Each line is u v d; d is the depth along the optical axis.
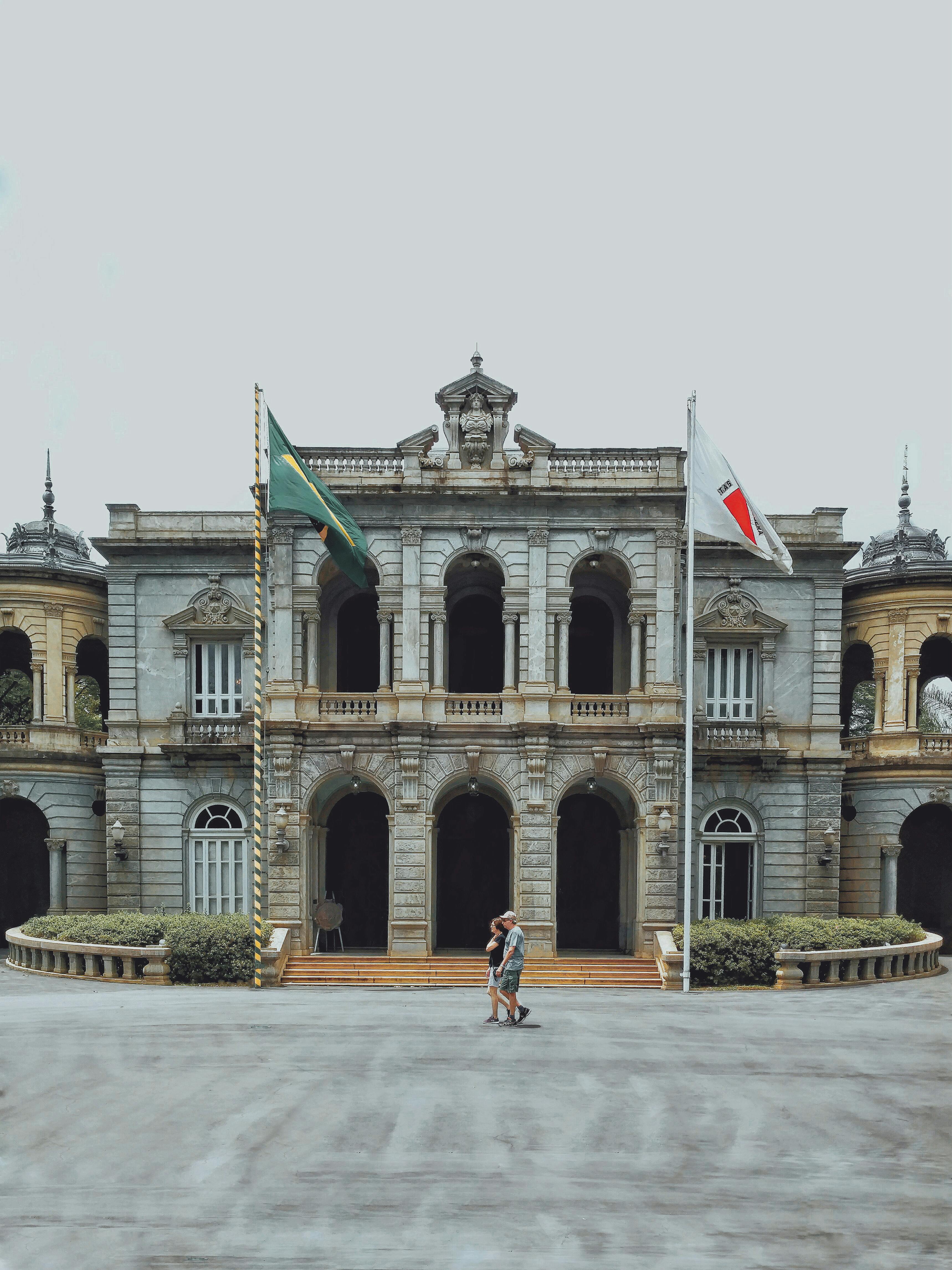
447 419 37.44
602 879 41.16
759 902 39.59
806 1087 17.34
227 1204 12.08
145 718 39.38
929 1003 27.28
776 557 31.91
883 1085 17.52
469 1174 13.07
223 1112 15.54
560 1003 27.27
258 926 32.00
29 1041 20.34
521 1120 15.23
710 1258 10.83
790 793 39.88
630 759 36.28
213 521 40.09
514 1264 10.63
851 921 34.69
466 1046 20.31
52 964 32.56
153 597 39.75
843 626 43.12
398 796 35.84
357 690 41.09
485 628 41.50
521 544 36.78
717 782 39.75
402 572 36.66
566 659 36.69
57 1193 12.41
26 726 40.75
